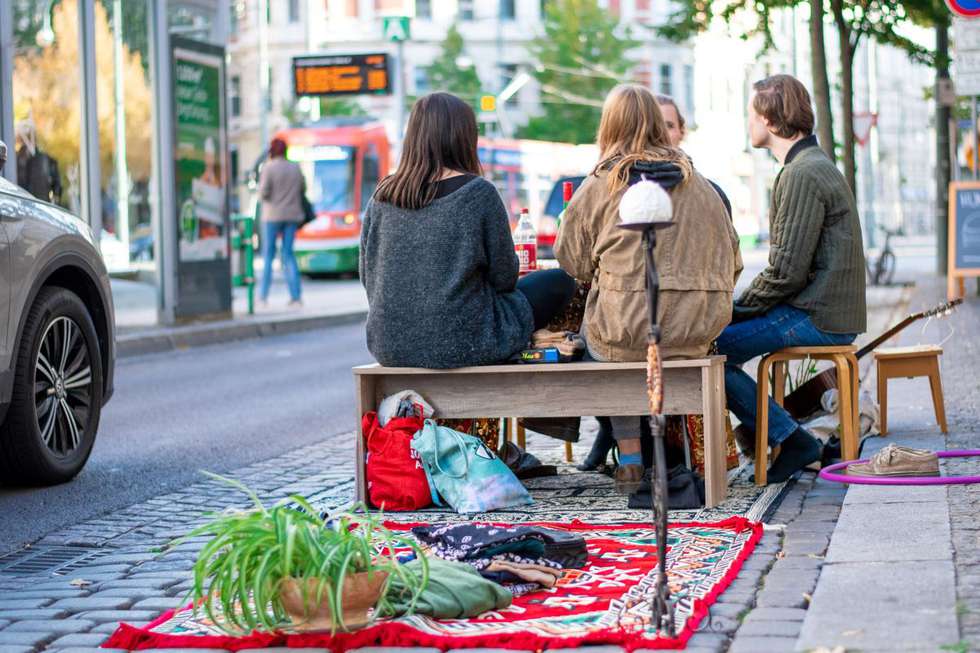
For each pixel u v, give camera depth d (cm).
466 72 6331
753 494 657
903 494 602
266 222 2286
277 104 6938
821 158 695
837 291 684
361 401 666
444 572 455
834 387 746
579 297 710
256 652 416
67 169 1636
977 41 1627
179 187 1850
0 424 737
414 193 652
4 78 1527
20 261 731
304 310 2191
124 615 482
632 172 634
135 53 1772
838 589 444
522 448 748
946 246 2564
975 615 403
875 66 5753
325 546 418
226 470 823
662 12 7050
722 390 654
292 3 6981
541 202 4009
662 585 418
